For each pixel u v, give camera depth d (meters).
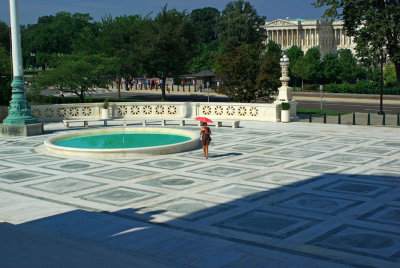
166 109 36.34
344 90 72.19
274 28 178.25
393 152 21.11
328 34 179.38
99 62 49.28
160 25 56.31
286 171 17.69
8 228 10.14
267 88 41.12
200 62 98.31
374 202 13.42
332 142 24.27
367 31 35.94
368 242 10.23
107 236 10.25
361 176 16.64
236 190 15.01
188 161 19.86
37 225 11.05
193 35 59.69
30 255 7.88
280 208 12.98
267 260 8.76
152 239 10.05
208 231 11.11
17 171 18.34
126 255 8.43
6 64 37.47
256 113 34.03
